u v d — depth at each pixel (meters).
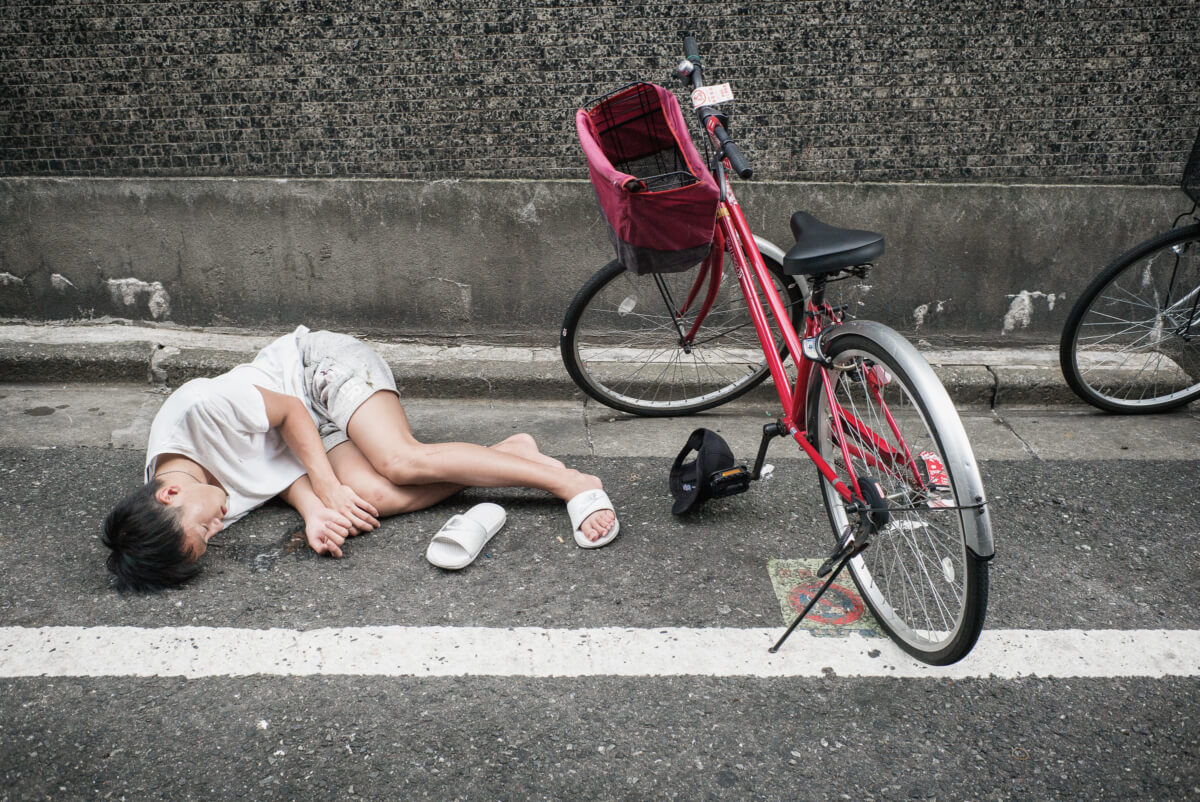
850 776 1.75
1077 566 2.46
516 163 3.80
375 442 2.59
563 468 2.68
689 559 2.48
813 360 2.12
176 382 3.71
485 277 3.93
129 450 3.11
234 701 1.91
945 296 3.95
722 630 2.17
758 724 1.87
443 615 2.21
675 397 3.61
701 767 1.76
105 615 2.18
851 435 2.11
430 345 4.04
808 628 2.18
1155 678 2.01
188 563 2.27
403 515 2.67
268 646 2.08
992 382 3.67
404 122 3.74
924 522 2.05
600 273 3.21
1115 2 3.53
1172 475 3.01
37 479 2.86
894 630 2.11
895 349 1.81
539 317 3.99
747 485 2.56
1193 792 1.71
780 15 3.57
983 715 1.90
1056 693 1.97
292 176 3.82
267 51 3.64
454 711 1.90
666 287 3.33
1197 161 3.17
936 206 3.81
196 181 3.79
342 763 1.75
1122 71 3.64
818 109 3.71
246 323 4.01
